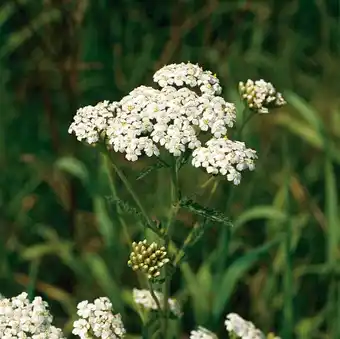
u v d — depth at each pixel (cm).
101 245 70
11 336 48
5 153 71
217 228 67
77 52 71
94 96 73
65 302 66
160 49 76
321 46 79
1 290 67
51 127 72
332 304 64
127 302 64
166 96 49
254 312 66
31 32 71
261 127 74
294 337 64
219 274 62
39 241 71
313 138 70
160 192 68
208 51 74
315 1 76
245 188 71
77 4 69
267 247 60
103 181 67
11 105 73
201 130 50
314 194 72
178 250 53
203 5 76
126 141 49
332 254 64
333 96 77
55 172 71
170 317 52
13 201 70
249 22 76
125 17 75
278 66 75
